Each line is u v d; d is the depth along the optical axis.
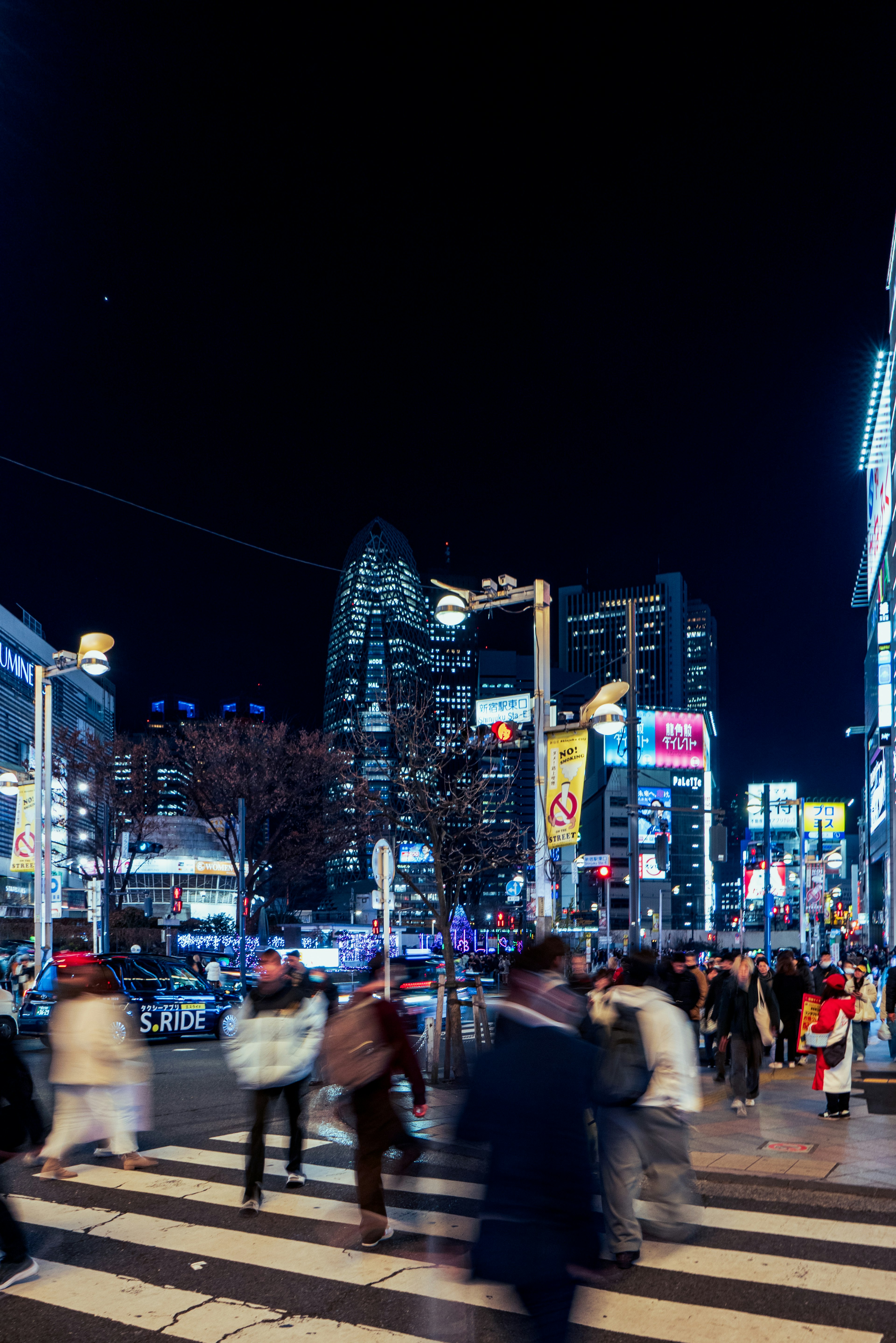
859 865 128.75
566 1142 3.57
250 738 49.28
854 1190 8.25
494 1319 5.59
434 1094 13.40
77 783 50.28
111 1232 7.41
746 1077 11.92
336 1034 7.01
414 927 74.19
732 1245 6.86
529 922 37.03
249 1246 7.03
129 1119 9.38
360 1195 6.94
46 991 20.14
